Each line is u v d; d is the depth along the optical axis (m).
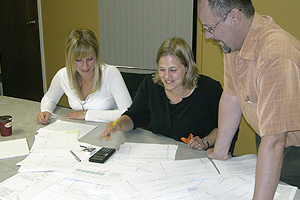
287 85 0.89
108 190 1.13
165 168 1.29
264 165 0.93
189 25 3.05
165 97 1.73
